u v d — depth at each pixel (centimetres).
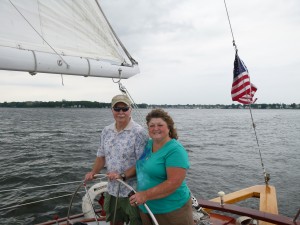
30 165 1360
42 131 3306
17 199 852
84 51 296
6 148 1920
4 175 1152
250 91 534
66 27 280
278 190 1052
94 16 300
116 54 328
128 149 277
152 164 248
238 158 1742
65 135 2864
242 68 538
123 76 333
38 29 262
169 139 254
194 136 3141
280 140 2861
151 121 248
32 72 254
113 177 264
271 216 381
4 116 7719
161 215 256
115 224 302
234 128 4616
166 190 234
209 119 8381
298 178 1239
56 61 260
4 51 225
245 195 529
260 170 1397
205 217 323
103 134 298
